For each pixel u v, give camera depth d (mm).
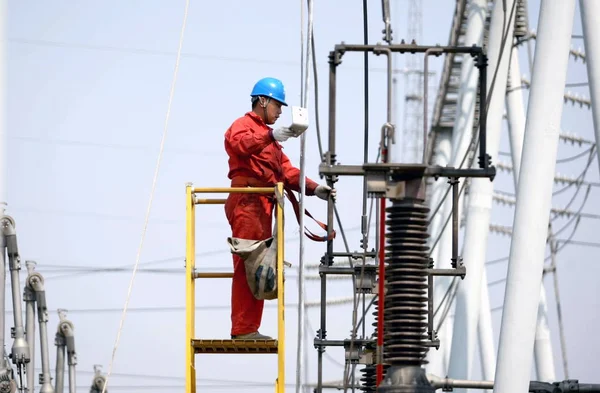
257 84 28125
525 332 31172
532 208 31797
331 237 28594
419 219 22781
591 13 33094
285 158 28469
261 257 26891
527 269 31531
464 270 26906
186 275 26922
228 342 26438
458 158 53625
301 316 26906
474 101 54094
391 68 23297
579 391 28516
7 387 46406
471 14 53188
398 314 22609
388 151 22625
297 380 26609
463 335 48125
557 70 32344
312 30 27422
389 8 28984
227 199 27625
